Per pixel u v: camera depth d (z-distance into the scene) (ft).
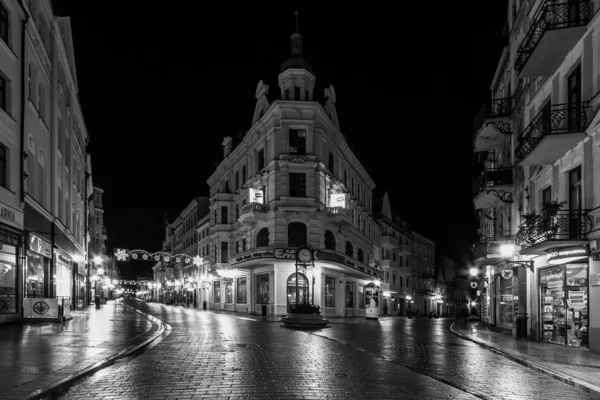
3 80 66.59
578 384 31.99
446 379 33.04
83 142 148.05
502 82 89.45
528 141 57.72
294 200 133.18
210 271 185.26
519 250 65.92
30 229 75.05
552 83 58.13
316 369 35.76
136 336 55.26
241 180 163.32
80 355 38.34
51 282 86.79
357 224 175.73
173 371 33.99
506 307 80.33
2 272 65.41
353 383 30.68
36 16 80.23
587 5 48.70
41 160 83.20
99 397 25.91
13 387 26.27
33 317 69.97
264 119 141.08
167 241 330.54
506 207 84.33
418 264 264.31
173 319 98.22
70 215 114.62
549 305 60.18
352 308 167.63
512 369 38.68
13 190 67.67
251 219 141.08
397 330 83.71
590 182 49.32
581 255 49.93
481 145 91.86
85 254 157.89
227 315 132.26
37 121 79.97
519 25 75.82
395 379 32.53
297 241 134.51
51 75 90.58
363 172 186.29
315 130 136.56
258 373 33.58
